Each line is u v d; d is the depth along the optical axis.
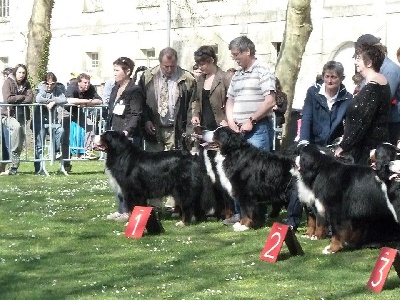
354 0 22.19
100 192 12.38
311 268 7.22
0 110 14.69
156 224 8.89
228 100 9.54
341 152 7.97
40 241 8.48
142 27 28.44
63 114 15.09
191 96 10.02
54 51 31.80
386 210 7.66
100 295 6.32
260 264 7.39
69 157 15.37
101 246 8.23
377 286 6.41
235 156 8.98
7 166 15.35
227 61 25.97
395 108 8.38
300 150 8.02
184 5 26.70
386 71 8.34
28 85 14.91
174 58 9.82
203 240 8.53
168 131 10.08
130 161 9.39
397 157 7.14
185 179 9.38
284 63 15.34
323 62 23.05
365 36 8.11
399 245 7.57
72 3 30.91
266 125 9.31
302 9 15.05
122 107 9.76
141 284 6.66
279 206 9.79
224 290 6.45
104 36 29.86
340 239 7.79
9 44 33.53
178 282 6.71
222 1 25.98
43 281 6.79
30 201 11.36
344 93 8.65
